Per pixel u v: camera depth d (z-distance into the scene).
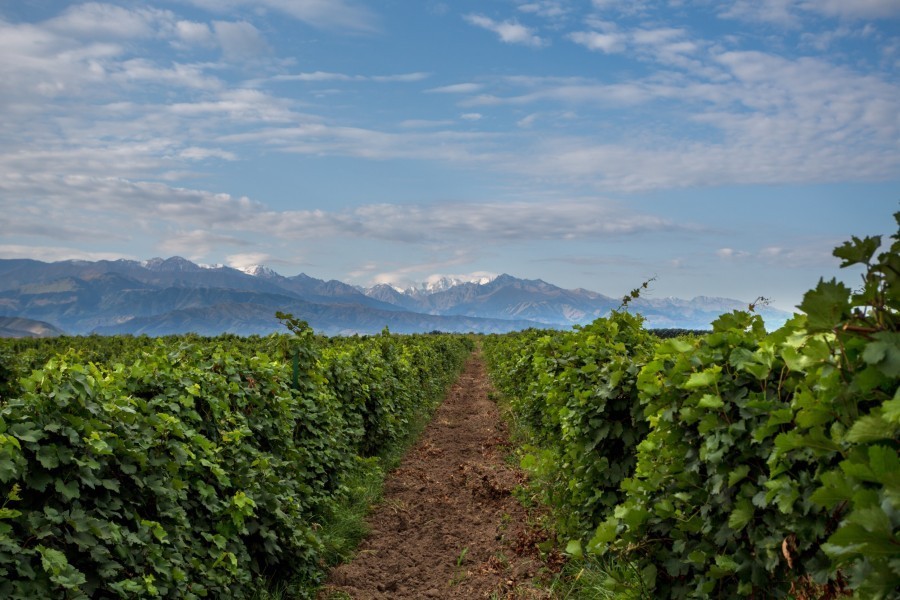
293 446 6.99
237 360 7.09
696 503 3.84
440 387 22.34
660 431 4.09
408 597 5.73
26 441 3.45
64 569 3.25
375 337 18.45
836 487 2.01
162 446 4.61
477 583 5.84
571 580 5.52
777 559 3.13
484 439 13.51
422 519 7.96
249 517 5.39
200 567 4.54
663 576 4.25
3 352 5.46
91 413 3.97
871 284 2.02
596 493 5.91
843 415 2.28
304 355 8.51
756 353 3.42
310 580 5.80
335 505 7.46
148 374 5.34
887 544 1.70
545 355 9.73
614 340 7.61
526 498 7.66
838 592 2.70
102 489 3.89
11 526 3.25
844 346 2.23
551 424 8.92
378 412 11.14
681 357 3.91
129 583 3.67
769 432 2.97
